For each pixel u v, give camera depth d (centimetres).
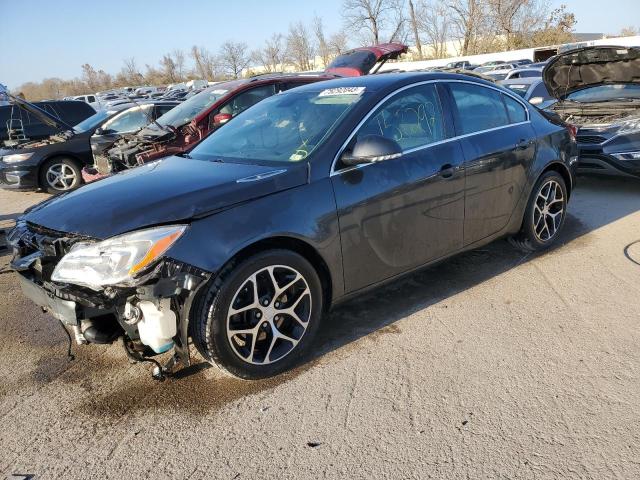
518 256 465
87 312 269
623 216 564
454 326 348
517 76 1819
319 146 321
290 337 305
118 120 951
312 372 306
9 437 267
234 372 287
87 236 267
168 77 6538
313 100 379
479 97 413
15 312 420
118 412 282
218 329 273
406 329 348
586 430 244
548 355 307
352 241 320
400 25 4856
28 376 323
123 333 287
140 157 613
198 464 241
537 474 221
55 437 265
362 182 322
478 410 263
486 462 229
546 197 460
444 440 244
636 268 423
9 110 1258
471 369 298
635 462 223
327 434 254
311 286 307
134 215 268
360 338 340
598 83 737
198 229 266
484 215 403
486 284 410
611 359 299
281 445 249
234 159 347
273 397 285
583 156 669
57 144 972
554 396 270
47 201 334
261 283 292
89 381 314
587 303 369
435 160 361
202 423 269
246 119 408
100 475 238
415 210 350
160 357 331
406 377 295
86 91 6881
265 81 727
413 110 364
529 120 448
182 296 266
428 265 376
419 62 3909
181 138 647
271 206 289
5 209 905
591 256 455
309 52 5369
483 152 392
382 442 246
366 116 338
